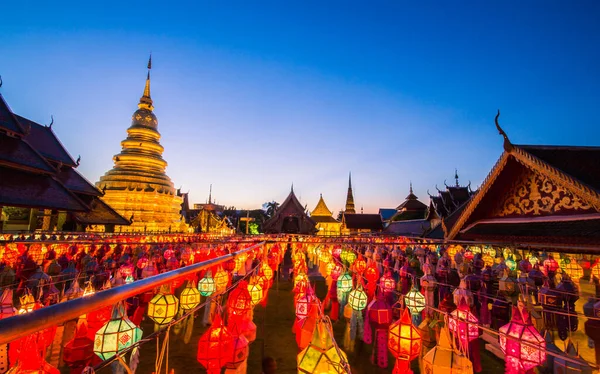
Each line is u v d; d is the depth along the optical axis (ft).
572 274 35.88
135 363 24.84
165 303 21.26
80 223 98.32
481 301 32.12
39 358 12.90
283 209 125.18
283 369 27.86
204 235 84.64
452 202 103.30
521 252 41.24
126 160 167.02
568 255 38.50
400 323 18.44
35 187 74.54
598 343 21.42
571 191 31.48
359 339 33.81
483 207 43.96
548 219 34.50
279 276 72.69
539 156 36.94
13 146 74.79
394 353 18.11
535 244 33.58
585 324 22.24
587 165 33.37
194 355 30.83
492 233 39.60
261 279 32.91
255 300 28.76
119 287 8.04
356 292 26.68
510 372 16.03
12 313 20.44
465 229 45.60
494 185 41.45
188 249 53.93
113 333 15.34
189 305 26.84
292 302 51.13
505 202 41.60
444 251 50.06
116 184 155.63
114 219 108.78
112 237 63.00
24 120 105.29
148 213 154.71
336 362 12.67
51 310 5.77
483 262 41.45
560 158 35.63
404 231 146.51
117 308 16.17
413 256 53.67
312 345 13.29
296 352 31.58
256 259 53.52
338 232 210.59
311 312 20.01
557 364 20.02
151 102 193.98
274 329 38.24
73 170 110.01
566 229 31.07
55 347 26.61
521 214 38.88
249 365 28.66
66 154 110.11
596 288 31.60
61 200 77.15
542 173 34.40
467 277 32.01
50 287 28.76
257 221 281.33
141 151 174.09
